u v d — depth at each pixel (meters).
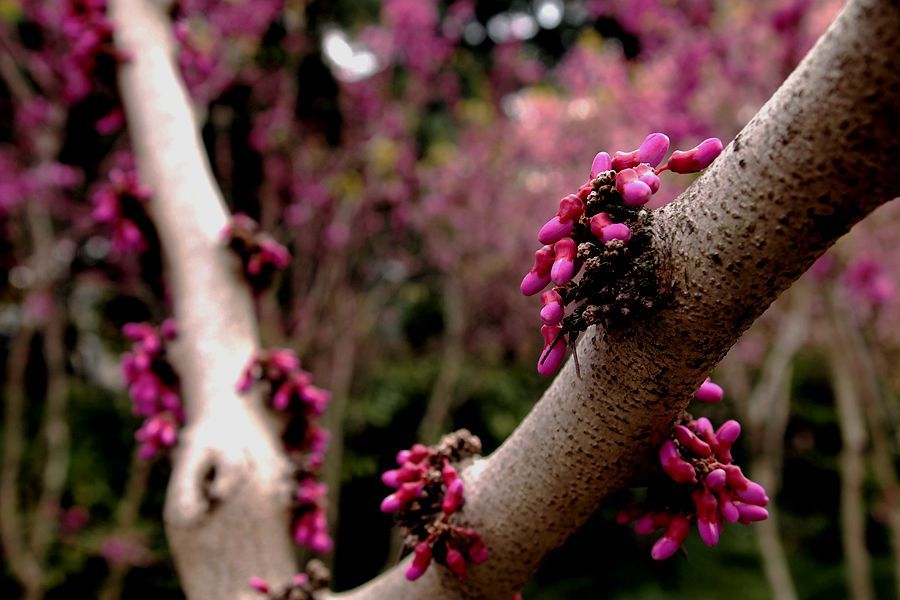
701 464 0.61
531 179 4.38
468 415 4.22
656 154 0.55
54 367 3.27
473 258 4.16
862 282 2.68
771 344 3.96
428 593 0.74
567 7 5.61
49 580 3.23
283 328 3.63
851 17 0.42
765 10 2.67
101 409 4.14
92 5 1.41
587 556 4.16
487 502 0.69
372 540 3.93
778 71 2.62
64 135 3.49
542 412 0.65
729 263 0.50
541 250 0.57
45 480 3.58
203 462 1.02
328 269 3.51
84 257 3.80
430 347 5.08
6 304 4.25
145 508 3.63
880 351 3.49
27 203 3.37
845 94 0.42
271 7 3.22
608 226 0.53
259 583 0.94
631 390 0.57
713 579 4.24
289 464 1.06
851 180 0.44
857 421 2.77
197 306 1.18
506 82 4.28
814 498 5.07
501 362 4.84
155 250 1.31
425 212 4.03
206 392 1.11
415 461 0.76
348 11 4.24
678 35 2.97
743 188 0.49
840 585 4.33
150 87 1.36
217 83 3.04
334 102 3.67
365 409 3.86
